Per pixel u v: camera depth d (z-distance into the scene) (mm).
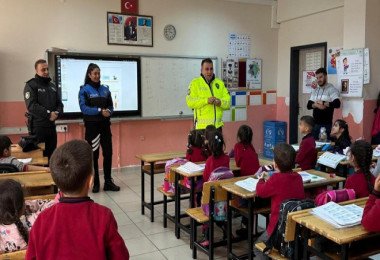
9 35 4992
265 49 6977
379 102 5117
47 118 4230
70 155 1236
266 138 7043
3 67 4984
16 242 1661
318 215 1848
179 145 6363
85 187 1264
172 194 3432
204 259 2928
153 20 5898
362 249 1972
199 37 6309
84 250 1190
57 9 5234
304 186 2535
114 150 5844
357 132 5242
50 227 1203
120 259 1241
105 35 5570
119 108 5723
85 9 5406
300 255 2021
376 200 1642
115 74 5637
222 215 2770
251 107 6965
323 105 5156
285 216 2037
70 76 5320
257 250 2350
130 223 3715
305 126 3643
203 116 4230
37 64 4234
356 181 2277
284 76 6988
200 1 6254
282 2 6805
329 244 1901
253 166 3209
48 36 5211
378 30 5090
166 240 3297
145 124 6035
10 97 5051
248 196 2354
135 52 5797
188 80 6242
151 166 3734
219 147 2939
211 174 2816
